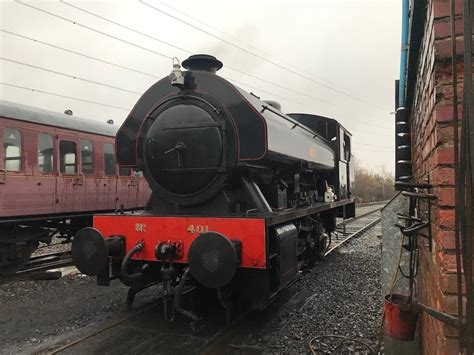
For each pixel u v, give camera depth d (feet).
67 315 15.42
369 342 12.29
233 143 14.16
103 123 33.88
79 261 13.73
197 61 15.76
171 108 14.98
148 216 13.99
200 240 11.97
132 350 11.88
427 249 7.97
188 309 15.26
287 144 16.92
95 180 31.48
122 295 17.94
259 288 12.98
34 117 26.32
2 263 25.35
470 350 4.51
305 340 12.59
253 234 12.41
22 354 11.89
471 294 4.53
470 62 4.48
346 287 18.92
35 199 25.99
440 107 5.44
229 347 12.11
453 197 5.36
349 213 35.50
